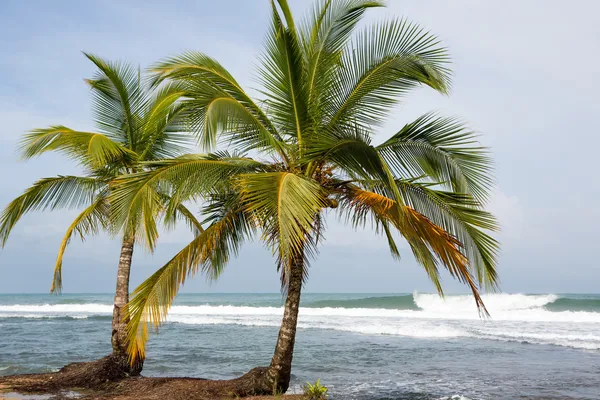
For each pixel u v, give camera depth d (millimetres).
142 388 8836
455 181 7594
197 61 7855
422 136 7484
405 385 11156
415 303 44469
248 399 7660
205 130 6746
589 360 14859
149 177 7141
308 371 13078
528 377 12133
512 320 29609
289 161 8016
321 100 7797
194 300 77500
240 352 16422
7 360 14555
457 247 7742
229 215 8461
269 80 7770
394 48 7242
